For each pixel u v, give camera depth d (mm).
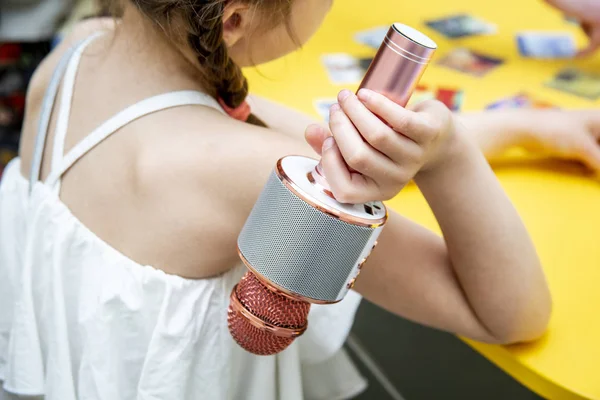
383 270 644
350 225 456
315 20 640
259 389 737
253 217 488
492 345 657
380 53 463
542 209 818
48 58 786
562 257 745
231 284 667
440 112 553
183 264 633
